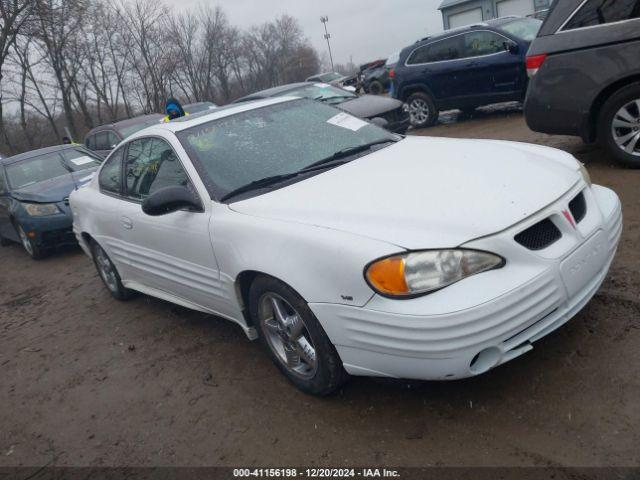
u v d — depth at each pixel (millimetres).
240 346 3867
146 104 33906
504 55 9562
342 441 2689
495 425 2547
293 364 3102
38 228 7410
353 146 3703
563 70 5246
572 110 5305
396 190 2812
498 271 2383
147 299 5227
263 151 3572
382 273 2375
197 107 15156
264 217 2961
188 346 4059
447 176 2883
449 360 2328
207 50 38750
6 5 22906
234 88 43188
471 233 2396
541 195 2629
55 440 3293
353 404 2930
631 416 2404
